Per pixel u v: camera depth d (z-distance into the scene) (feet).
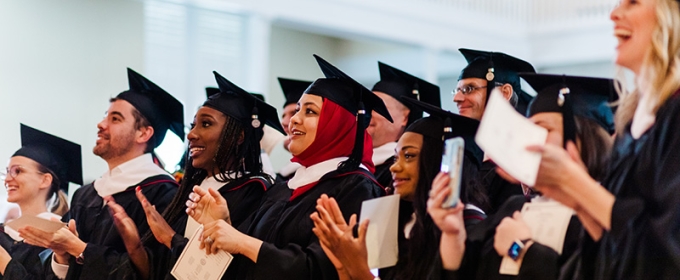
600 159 8.21
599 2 36.88
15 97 29.12
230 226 10.80
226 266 10.74
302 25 34.32
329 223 9.56
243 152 12.81
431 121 10.09
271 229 11.18
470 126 9.83
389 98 14.25
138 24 32.89
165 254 12.59
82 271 12.66
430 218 9.57
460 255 8.52
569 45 37.91
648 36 7.26
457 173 8.19
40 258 14.32
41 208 15.12
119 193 14.01
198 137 12.77
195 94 35.01
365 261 9.57
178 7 34.19
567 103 8.44
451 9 37.78
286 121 16.81
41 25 29.86
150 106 14.47
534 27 39.19
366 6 35.37
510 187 11.12
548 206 8.48
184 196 13.00
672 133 6.97
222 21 35.78
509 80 12.78
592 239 7.78
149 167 14.32
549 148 6.77
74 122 30.71
